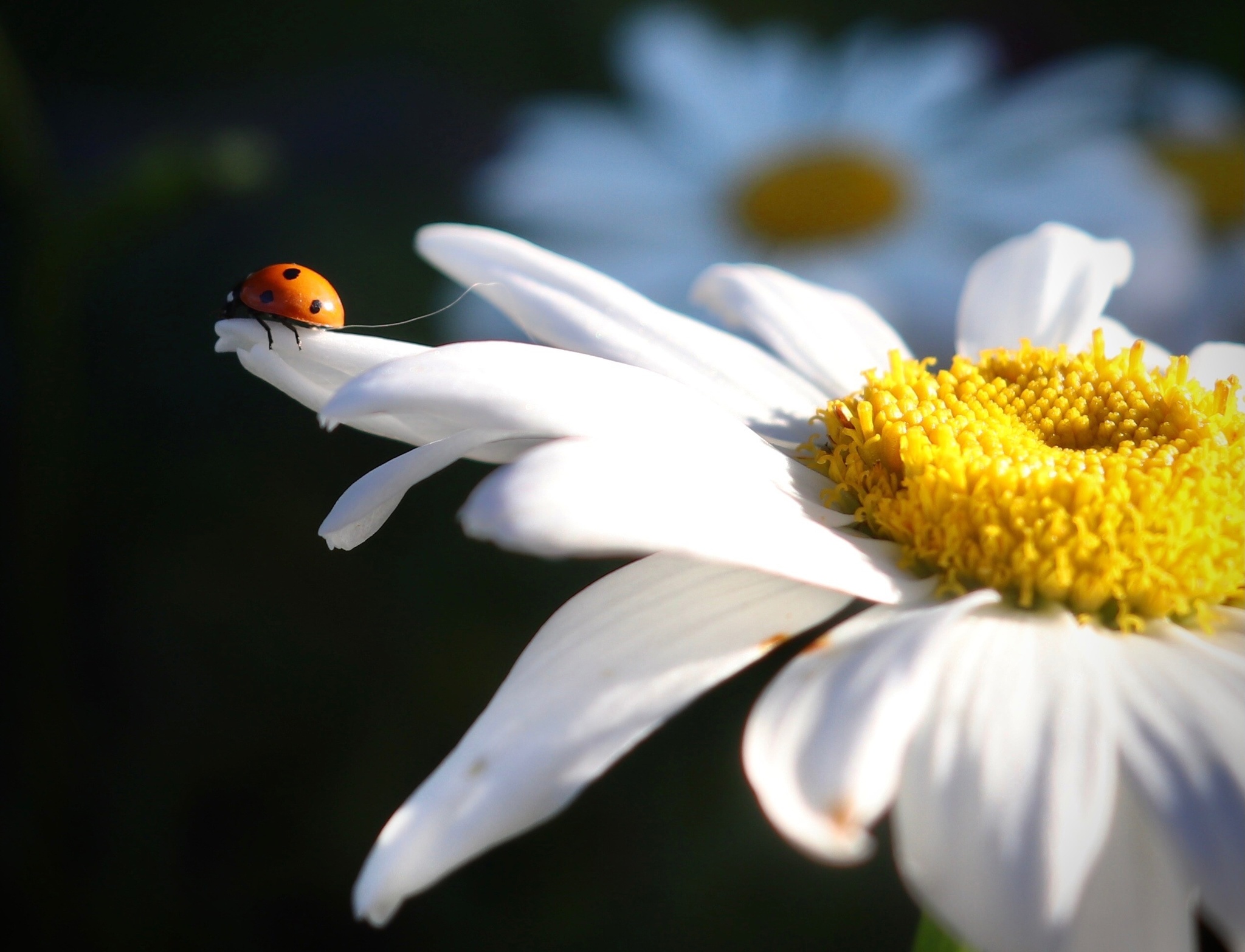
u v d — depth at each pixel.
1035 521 0.13
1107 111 0.26
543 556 0.11
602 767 0.12
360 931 0.18
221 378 0.25
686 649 0.12
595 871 0.19
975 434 0.13
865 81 0.27
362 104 0.37
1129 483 0.13
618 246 0.25
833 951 0.18
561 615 0.12
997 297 0.16
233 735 0.20
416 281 0.27
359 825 0.19
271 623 0.21
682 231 0.25
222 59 0.44
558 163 0.26
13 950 0.18
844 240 0.25
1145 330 0.24
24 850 0.18
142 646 0.21
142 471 0.23
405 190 0.32
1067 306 0.16
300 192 0.31
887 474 0.13
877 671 0.11
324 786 0.19
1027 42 0.39
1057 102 0.26
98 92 0.41
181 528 0.22
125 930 0.18
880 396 0.14
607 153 0.26
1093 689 0.12
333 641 0.21
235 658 0.21
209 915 0.18
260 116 0.37
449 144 0.35
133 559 0.22
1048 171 0.25
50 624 0.18
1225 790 0.11
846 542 0.13
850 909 0.18
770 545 0.12
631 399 0.13
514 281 0.15
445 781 0.12
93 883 0.18
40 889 0.18
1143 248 0.24
